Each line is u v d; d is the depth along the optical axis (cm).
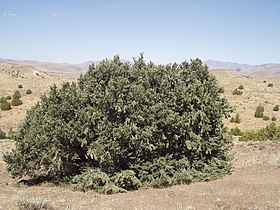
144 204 1045
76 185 1365
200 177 1441
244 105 4897
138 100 1400
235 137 2900
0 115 4388
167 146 1434
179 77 1520
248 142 2448
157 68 1518
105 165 1368
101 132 1350
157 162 1410
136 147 1379
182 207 980
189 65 1600
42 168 1647
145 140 1375
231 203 1020
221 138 1558
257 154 1967
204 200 1061
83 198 1172
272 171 1507
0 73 7688
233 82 6556
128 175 1331
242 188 1226
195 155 1495
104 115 1384
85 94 1428
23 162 1477
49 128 1391
